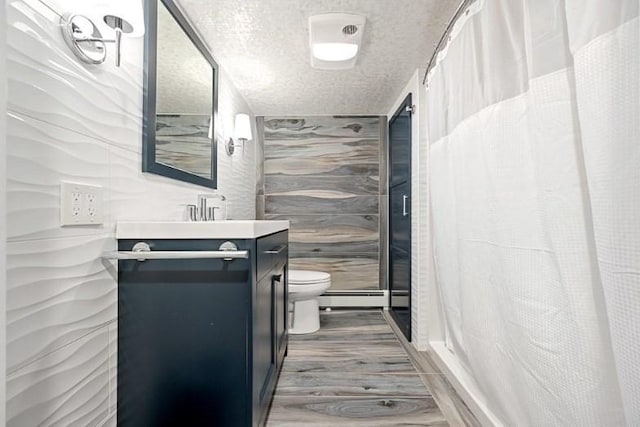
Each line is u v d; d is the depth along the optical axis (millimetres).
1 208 753
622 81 751
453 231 1777
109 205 1162
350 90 2920
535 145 1043
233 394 1237
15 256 799
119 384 1229
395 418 1657
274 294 1802
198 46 1938
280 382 2000
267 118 3637
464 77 1548
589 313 912
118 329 1225
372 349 2514
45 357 890
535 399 1124
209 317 1234
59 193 932
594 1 801
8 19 770
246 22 1875
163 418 1235
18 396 812
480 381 1555
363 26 1876
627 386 758
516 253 1181
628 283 754
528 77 1074
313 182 3627
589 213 905
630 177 746
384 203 3613
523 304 1149
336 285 3607
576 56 852
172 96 1632
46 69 883
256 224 1290
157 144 1479
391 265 3424
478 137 1426
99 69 1102
